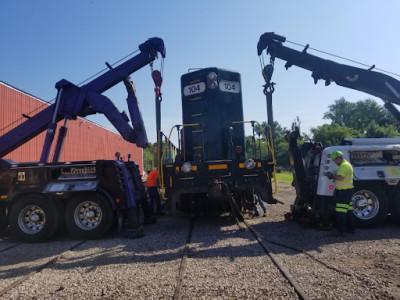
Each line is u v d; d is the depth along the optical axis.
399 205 7.32
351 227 6.61
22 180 7.35
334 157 6.70
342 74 8.12
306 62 8.27
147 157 48.31
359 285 3.71
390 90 8.15
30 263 5.38
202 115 9.53
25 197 7.18
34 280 4.38
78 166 7.41
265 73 8.59
